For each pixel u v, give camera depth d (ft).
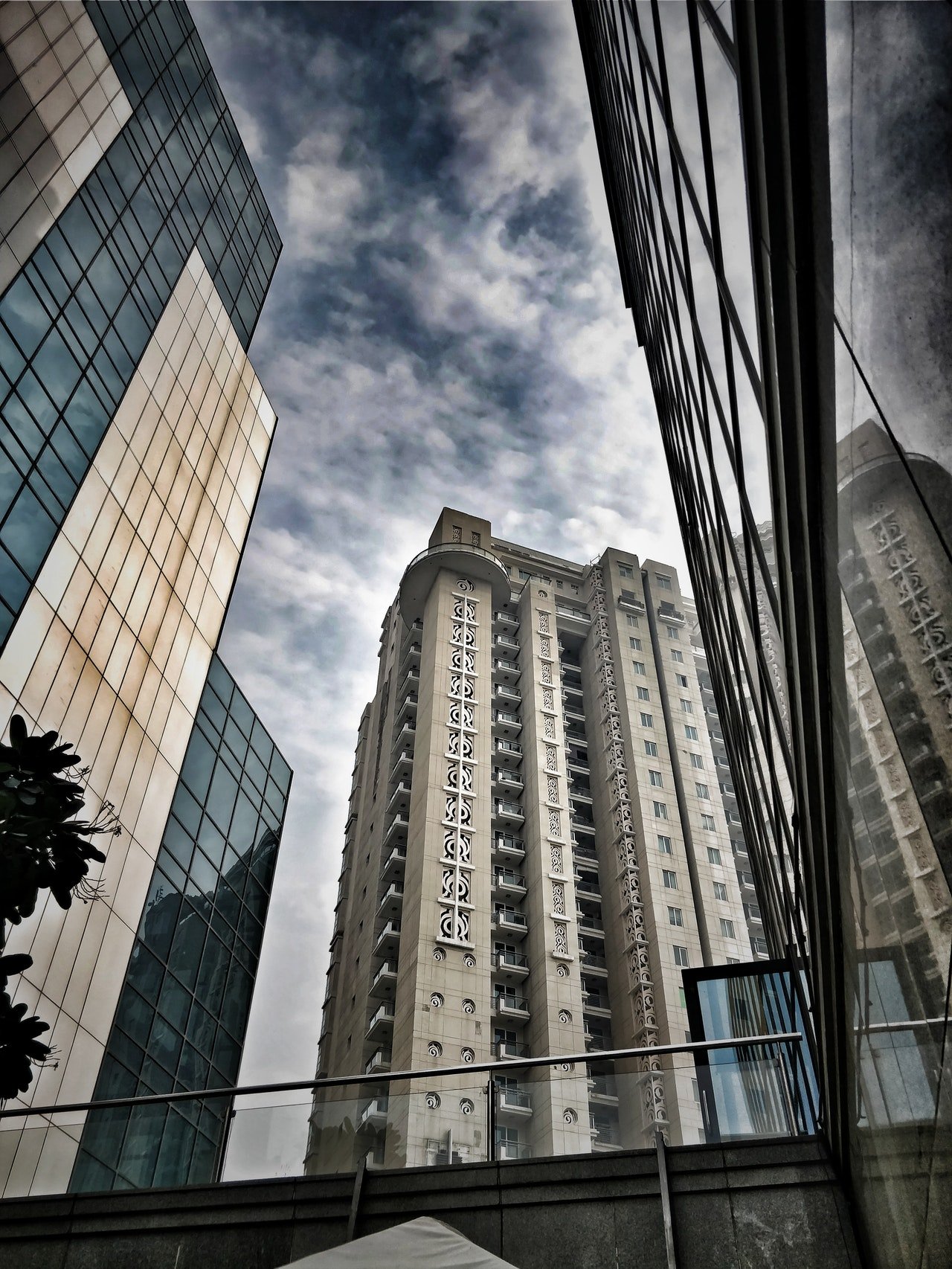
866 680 12.77
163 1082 101.30
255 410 165.68
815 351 12.07
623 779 252.42
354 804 291.79
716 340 22.74
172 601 122.01
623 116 47.75
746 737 37.01
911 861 12.34
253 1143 36.68
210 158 167.84
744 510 22.99
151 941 104.53
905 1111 16.46
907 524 9.57
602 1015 209.97
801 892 26.73
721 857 238.89
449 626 267.18
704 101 19.93
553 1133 34.17
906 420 8.91
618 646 282.97
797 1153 31.45
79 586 99.04
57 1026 85.20
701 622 57.47
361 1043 203.62
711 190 20.27
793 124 11.09
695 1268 29.76
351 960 236.43
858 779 14.66
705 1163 31.94
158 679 115.03
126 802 103.91
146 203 135.54
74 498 100.68
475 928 208.23
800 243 11.73
